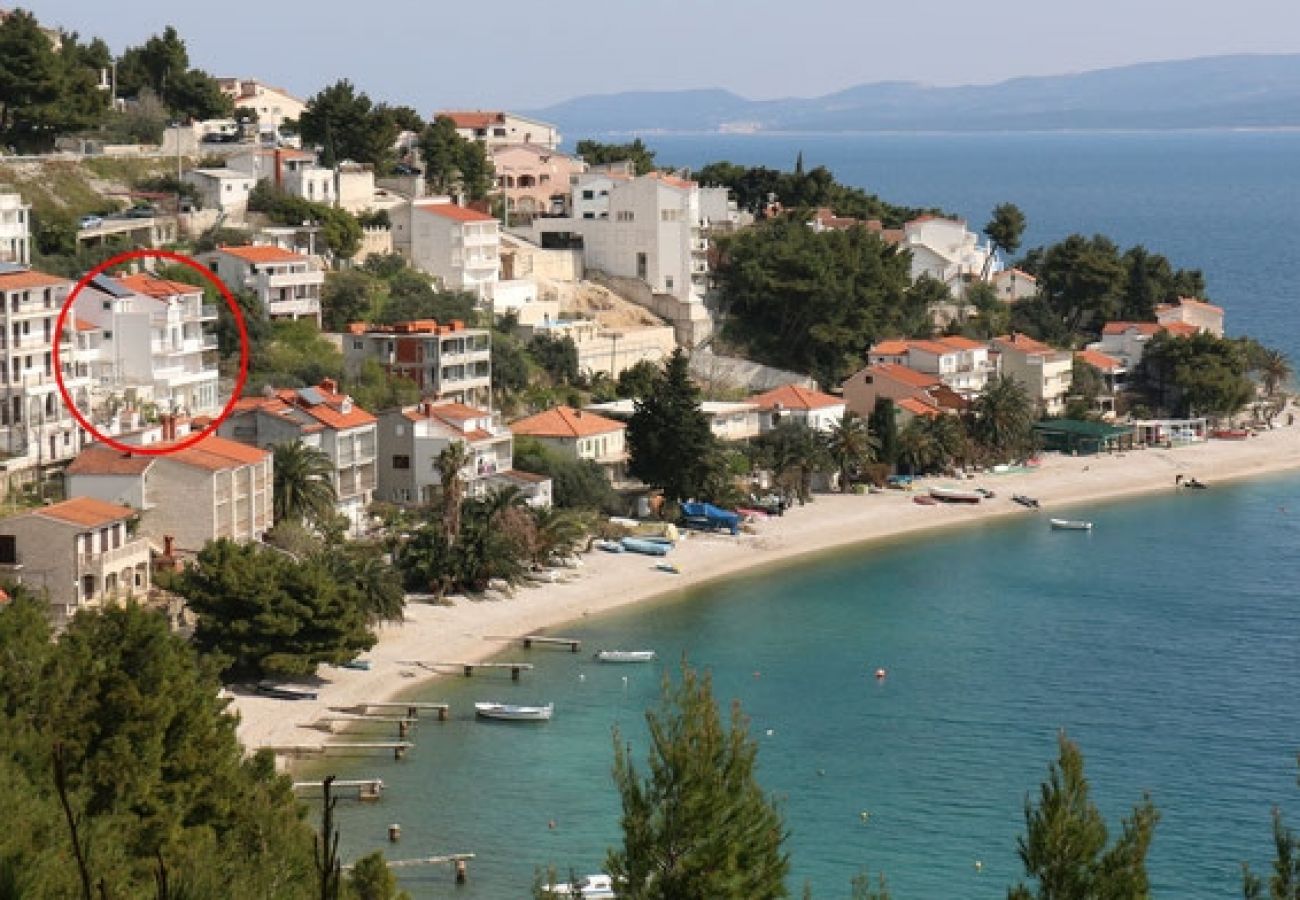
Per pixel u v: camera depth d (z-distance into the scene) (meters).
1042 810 75.25
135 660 116.38
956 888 131.25
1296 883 72.56
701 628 197.75
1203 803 147.88
